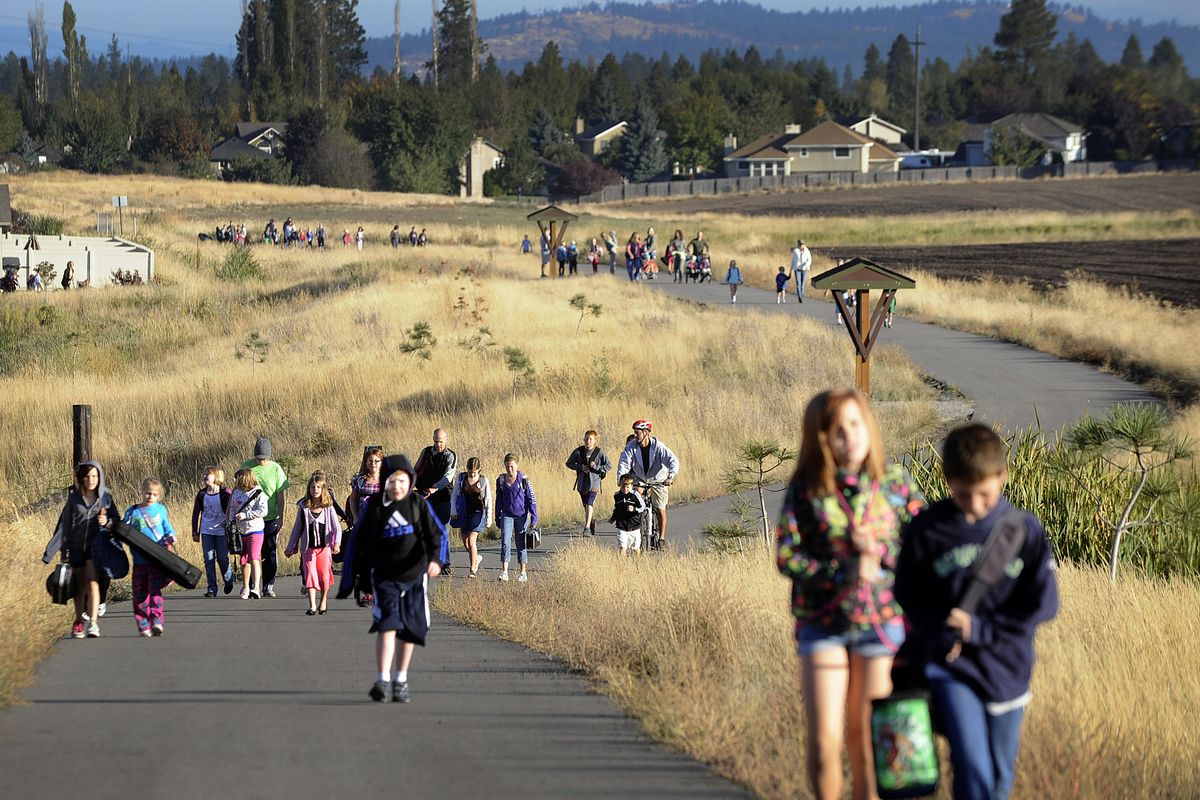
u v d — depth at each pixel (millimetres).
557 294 178125
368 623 49344
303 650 41562
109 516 45688
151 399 121812
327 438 100875
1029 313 156625
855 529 18984
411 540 31906
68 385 132125
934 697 18625
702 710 27766
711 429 99188
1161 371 119375
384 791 23469
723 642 33625
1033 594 18438
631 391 113062
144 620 45688
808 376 118000
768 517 76375
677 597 38062
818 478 19203
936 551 18469
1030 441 63594
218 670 37562
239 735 28328
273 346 143750
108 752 26906
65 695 33719
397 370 123688
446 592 53344
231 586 61625
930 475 61625
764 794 22750
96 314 177500
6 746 27562
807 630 19422
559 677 35062
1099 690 29219
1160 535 54594
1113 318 155375
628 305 169500
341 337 144625
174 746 27375
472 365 123875
